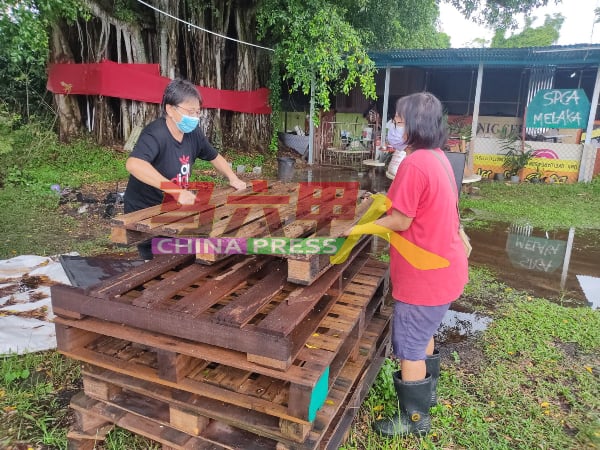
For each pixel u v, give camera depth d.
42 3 7.56
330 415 2.16
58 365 3.33
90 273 3.24
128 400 2.38
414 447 2.66
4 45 7.80
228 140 15.24
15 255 5.59
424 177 2.28
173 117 3.08
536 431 2.84
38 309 3.96
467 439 2.73
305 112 16.56
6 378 3.12
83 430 2.47
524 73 14.46
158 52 13.37
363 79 11.53
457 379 3.37
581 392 3.23
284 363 1.82
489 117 13.81
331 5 11.63
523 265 5.99
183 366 2.11
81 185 9.79
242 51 14.53
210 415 2.07
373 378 2.89
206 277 2.52
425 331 2.53
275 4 11.74
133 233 2.53
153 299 2.10
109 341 2.44
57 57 12.62
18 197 8.38
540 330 4.11
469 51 11.60
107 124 13.32
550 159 12.16
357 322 2.54
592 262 6.14
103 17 12.53
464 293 4.98
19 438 2.67
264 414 2.05
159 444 2.56
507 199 10.06
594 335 4.02
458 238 2.49
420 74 14.95
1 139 9.41
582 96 11.84
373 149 14.29
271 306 2.23
